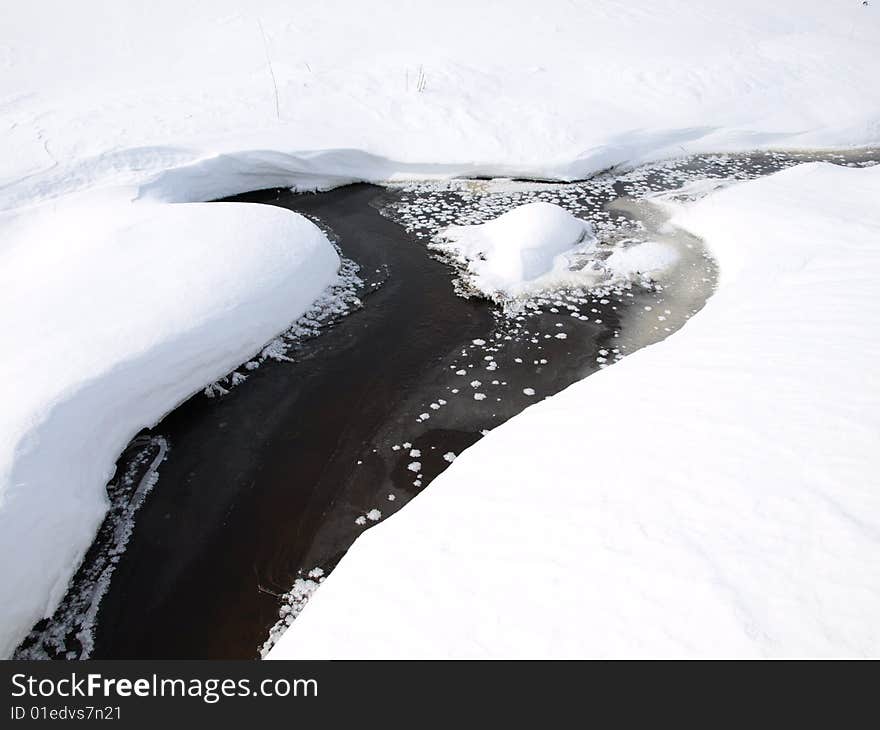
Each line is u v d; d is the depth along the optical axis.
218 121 8.88
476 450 3.81
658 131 9.90
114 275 5.20
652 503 2.87
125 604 3.42
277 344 5.42
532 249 6.67
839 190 7.74
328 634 2.61
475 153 8.91
